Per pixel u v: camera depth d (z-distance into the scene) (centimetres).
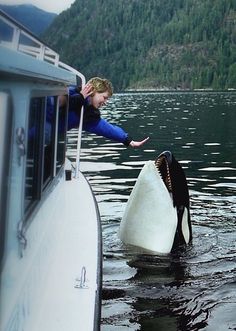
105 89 789
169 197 780
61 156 629
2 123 298
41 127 412
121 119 3619
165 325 561
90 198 705
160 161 798
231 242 815
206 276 691
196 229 876
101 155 1825
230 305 609
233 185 1282
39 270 417
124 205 1060
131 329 551
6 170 303
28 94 353
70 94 767
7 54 286
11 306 322
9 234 315
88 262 493
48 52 516
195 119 3581
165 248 766
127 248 780
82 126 801
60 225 557
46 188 478
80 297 427
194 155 1845
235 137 2414
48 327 383
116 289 649
